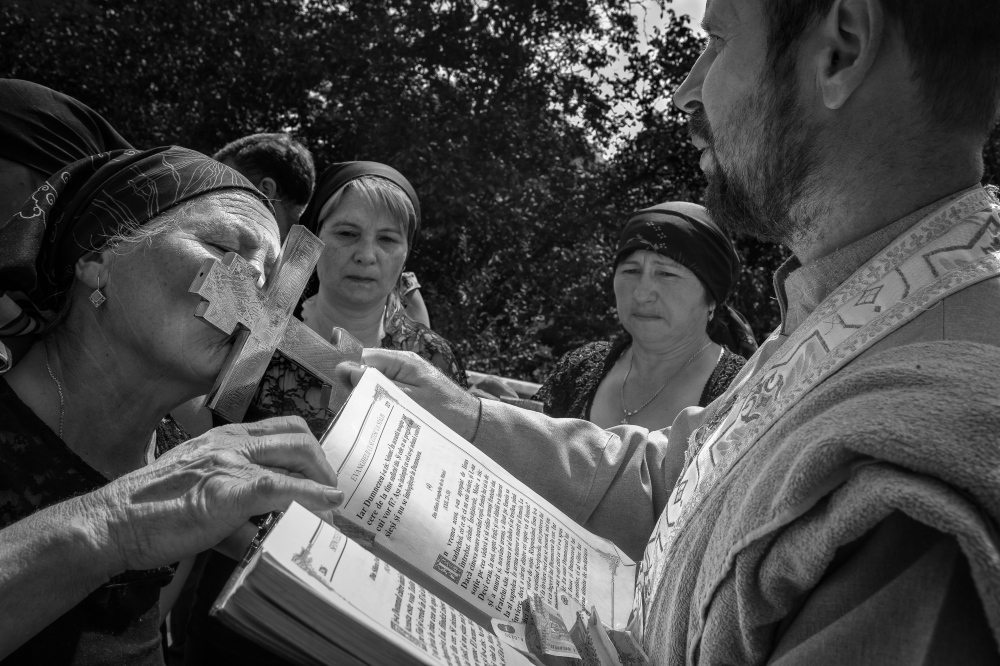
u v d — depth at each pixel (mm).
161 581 721
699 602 422
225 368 678
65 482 648
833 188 505
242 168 1835
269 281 718
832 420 376
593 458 774
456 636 450
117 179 685
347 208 1386
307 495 509
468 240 5184
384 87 5293
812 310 537
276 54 5277
